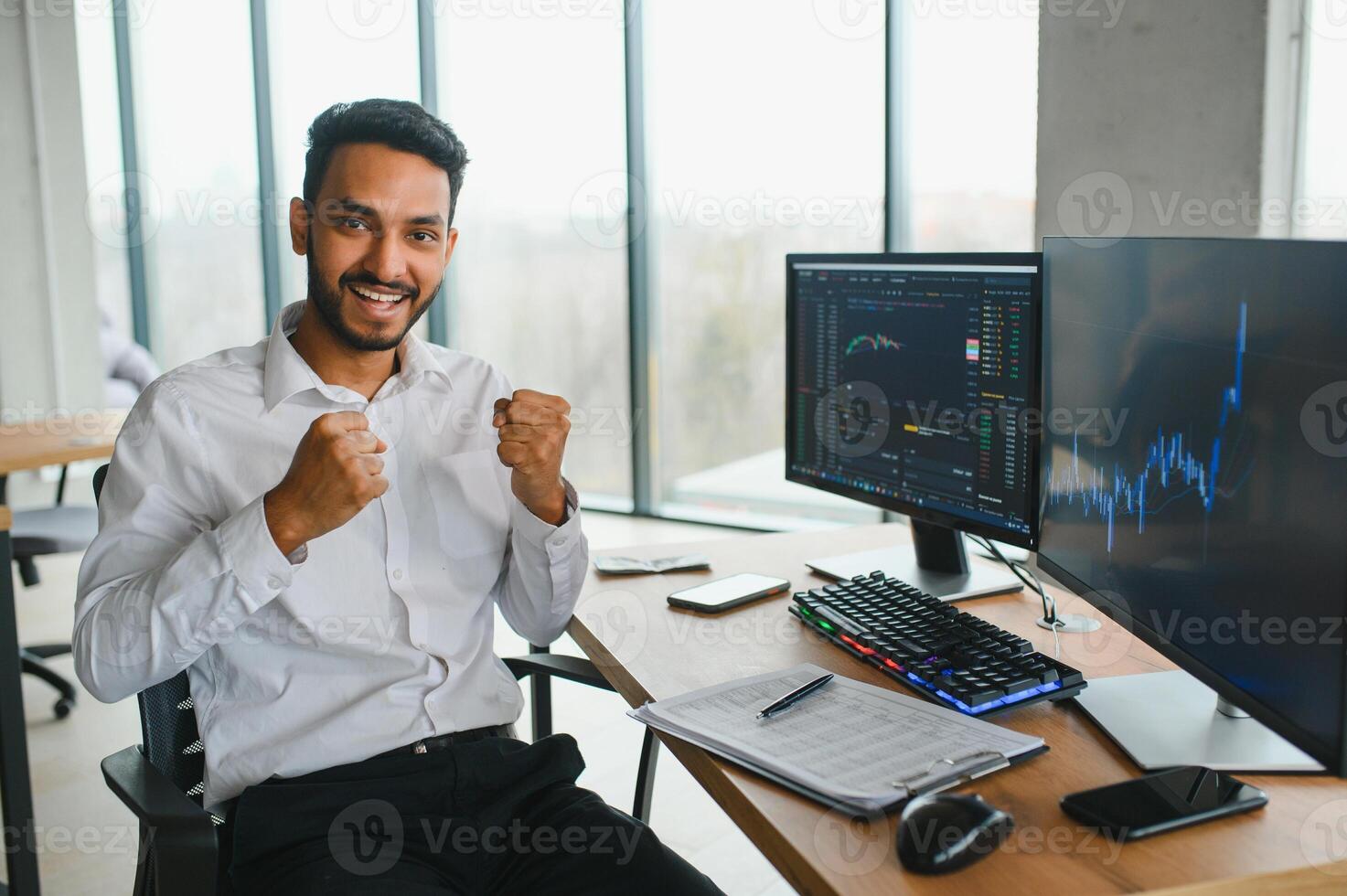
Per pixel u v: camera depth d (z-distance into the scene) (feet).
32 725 10.14
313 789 4.32
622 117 14.79
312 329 4.85
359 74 16.81
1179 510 3.61
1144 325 3.82
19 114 15.90
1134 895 2.81
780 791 3.43
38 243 16.15
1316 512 2.91
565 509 4.96
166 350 19.52
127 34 18.52
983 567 5.89
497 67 15.76
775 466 14.55
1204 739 3.63
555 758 4.67
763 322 14.12
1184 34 7.74
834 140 12.85
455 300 17.04
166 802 3.84
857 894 2.83
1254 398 3.19
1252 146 7.55
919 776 3.36
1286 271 3.03
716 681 4.37
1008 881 2.88
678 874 4.13
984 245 11.73
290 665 4.64
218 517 4.68
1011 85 11.21
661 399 15.37
